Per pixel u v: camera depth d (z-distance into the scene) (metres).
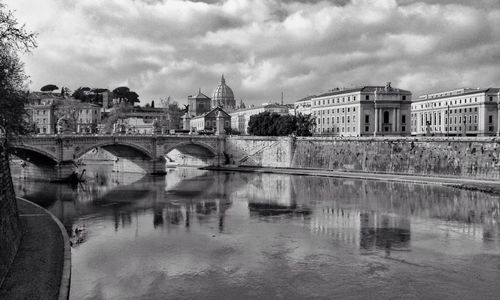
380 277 45.69
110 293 41.59
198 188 112.00
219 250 54.88
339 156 155.62
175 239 59.97
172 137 157.38
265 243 58.16
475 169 119.50
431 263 49.97
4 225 44.66
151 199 93.44
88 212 78.44
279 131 197.62
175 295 41.34
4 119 60.22
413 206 84.38
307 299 40.53
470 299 40.41
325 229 65.81
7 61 59.75
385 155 142.50
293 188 111.75
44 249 50.19
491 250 54.88
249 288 43.00
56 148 117.44
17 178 130.00
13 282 40.09
